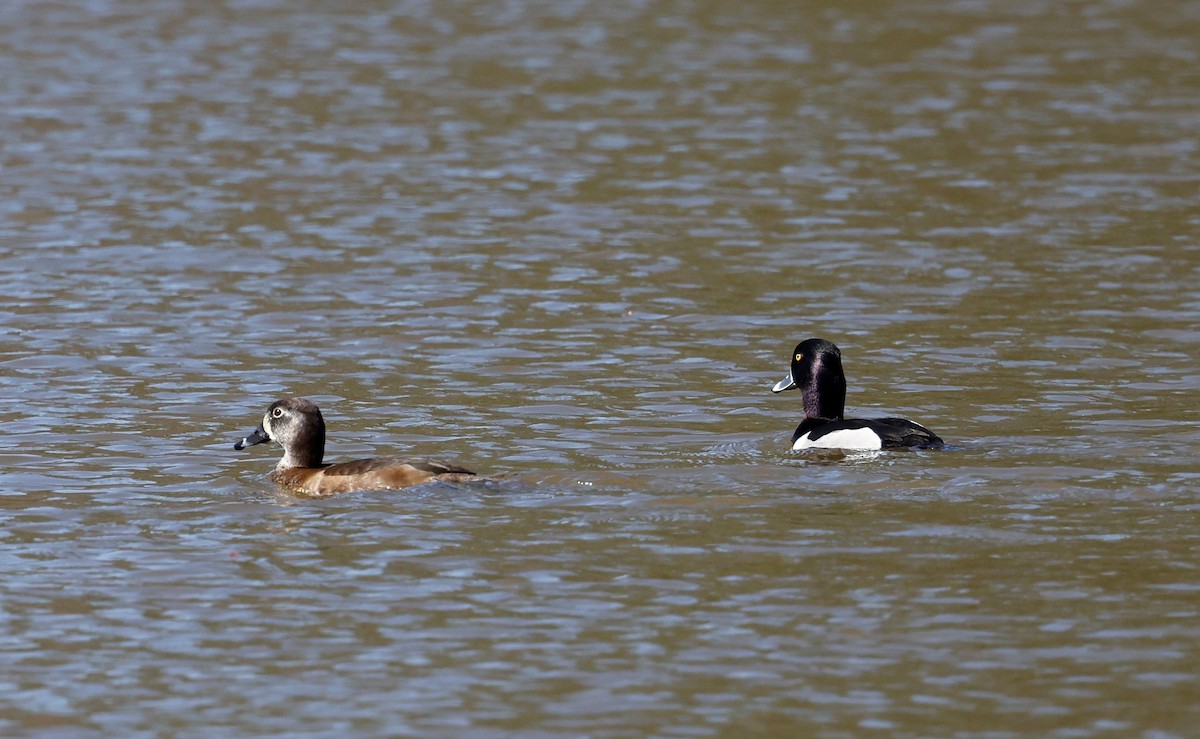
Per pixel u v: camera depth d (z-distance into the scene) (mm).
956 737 9898
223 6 46375
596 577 12414
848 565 12594
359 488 14609
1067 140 32219
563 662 10953
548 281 23438
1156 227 26172
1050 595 11953
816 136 32656
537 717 10195
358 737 9969
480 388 18641
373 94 36281
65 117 33719
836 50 40969
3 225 26031
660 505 14086
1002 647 11094
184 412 17641
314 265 24141
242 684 10703
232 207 27391
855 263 24375
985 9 46094
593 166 30375
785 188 28828
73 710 10375
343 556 12922
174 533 13539
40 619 11758
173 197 27922
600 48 41219
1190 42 41750
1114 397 18016
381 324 21297
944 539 13133
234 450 16266
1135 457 15438
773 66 39188
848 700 10367
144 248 24906
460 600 12016
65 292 22609
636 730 10008
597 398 18250
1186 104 35188
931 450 15742
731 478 14883
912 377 19094
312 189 28625
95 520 13906
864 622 11523
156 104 35000
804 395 17031
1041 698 10359
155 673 10883
